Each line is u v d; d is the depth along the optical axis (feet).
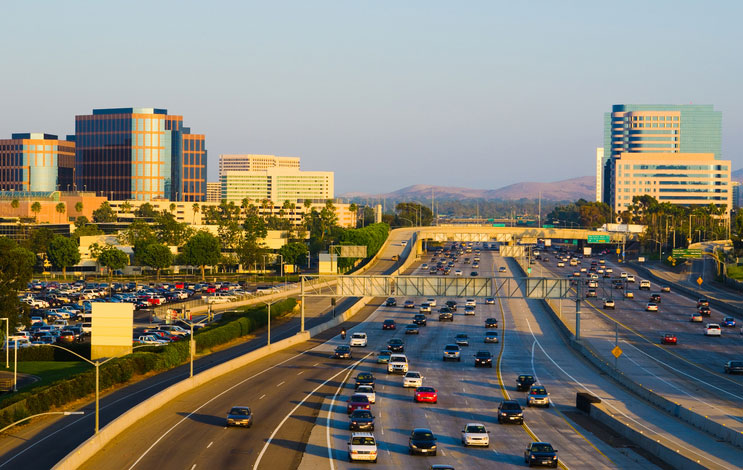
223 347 562.66
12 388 401.29
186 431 313.94
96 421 291.99
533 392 379.35
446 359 504.84
